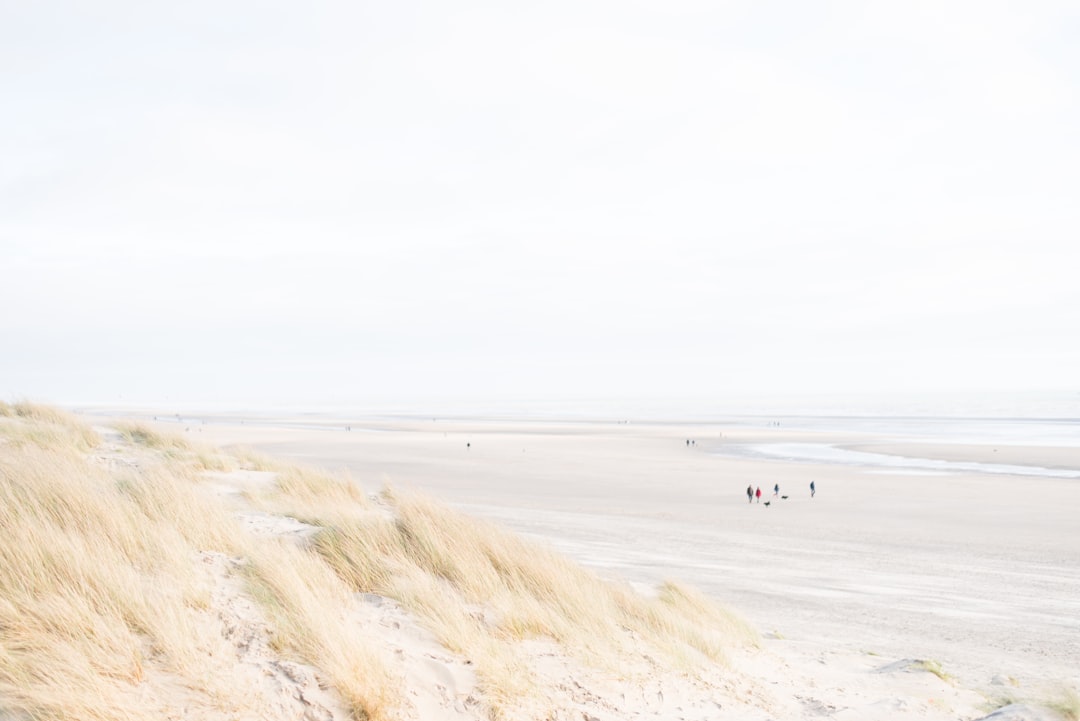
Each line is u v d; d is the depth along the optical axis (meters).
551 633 6.96
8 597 4.55
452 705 5.04
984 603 17.75
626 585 10.97
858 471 57.12
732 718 6.05
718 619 10.77
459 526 9.13
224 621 5.13
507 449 77.50
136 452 15.60
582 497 40.34
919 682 8.81
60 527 6.01
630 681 6.39
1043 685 10.55
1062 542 27.30
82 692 3.87
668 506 37.12
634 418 180.12
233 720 4.09
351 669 4.79
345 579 7.03
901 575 21.03
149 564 5.80
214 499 8.79
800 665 9.26
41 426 15.27
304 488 13.29
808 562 22.58
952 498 40.88
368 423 142.75
